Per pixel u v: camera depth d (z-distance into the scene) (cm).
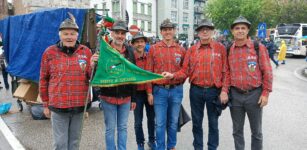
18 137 646
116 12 4694
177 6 5759
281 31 3266
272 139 618
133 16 4847
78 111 420
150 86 512
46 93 420
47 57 410
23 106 939
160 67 499
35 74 796
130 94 484
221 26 4956
